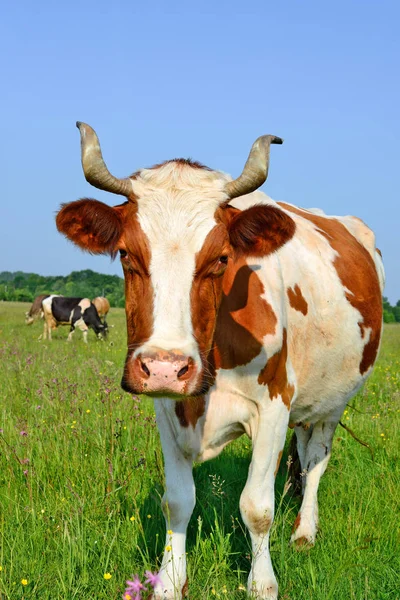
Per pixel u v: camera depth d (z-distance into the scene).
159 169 3.88
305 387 5.13
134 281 3.59
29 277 103.56
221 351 4.09
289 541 5.09
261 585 4.02
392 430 7.10
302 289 4.83
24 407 7.38
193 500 4.25
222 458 6.38
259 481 4.22
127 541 4.43
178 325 3.38
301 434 5.85
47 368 9.88
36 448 5.80
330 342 5.18
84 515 4.63
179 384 3.28
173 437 4.23
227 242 3.69
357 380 5.78
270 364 4.24
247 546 4.63
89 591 3.85
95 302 31.44
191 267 3.50
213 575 4.23
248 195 4.89
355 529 4.77
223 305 4.07
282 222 3.77
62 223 3.72
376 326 5.92
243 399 4.26
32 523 4.45
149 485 5.29
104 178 3.71
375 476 5.87
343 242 5.84
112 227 3.68
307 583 4.17
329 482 6.01
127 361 3.46
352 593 3.79
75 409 6.79
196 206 3.65
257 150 3.81
